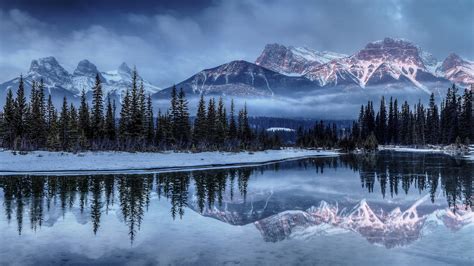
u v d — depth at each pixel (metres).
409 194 29.72
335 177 42.72
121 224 19.44
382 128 157.25
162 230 18.20
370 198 27.92
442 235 17.25
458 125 118.62
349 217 21.36
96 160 54.78
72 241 16.16
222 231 18.08
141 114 84.56
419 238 16.70
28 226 18.88
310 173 47.81
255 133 136.12
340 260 13.57
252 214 22.20
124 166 51.97
